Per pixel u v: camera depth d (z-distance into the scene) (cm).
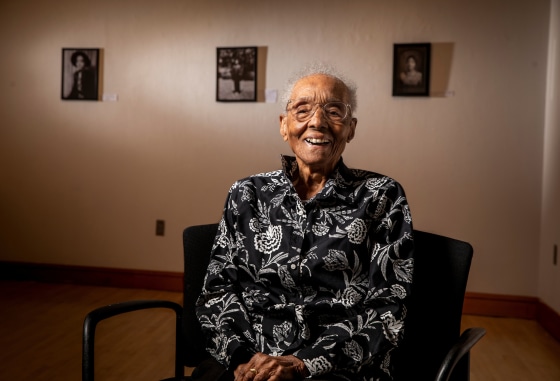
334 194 142
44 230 443
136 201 430
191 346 147
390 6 388
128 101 427
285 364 120
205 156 420
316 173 151
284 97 158
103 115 431
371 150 394
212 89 416
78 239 439
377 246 138
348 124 148
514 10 375
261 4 405
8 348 288
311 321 137
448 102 385
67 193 439
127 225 432
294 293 140
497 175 381
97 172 434
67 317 347
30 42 437
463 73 382
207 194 420
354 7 393
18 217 446
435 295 136
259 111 410
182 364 149
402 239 137
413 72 386
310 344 134
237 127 414
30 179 443
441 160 387
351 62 395
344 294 137
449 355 112
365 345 125
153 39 421
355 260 137
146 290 426
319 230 140
